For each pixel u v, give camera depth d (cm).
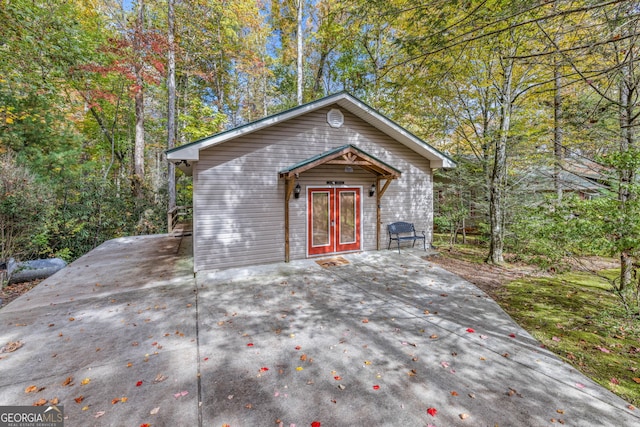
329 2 1066
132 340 364
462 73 745
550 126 739
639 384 282
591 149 618
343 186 831
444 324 413
